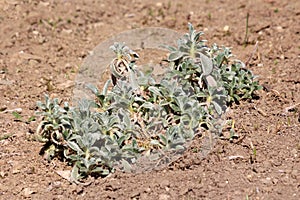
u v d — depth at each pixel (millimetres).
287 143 5180
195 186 4699
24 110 5863
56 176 4898
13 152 5203
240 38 7176
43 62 6789
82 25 7641
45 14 7734
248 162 4957
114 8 8086
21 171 4977
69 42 7246
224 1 8156
